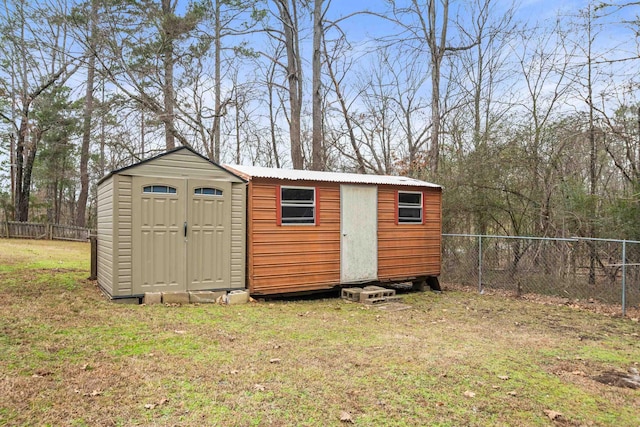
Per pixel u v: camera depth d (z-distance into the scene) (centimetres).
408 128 2042
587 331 670
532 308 854
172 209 760
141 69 1597
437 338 598
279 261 853
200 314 679
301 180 875
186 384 393
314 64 1712
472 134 1349
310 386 401
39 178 2769
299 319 690
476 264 1226
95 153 2641
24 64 2286
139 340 521
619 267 980
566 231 1091
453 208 1276
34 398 347
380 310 805
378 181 994
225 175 812
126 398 358
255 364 455
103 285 805
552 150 1139
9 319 576
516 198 1239
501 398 391
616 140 1035
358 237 957
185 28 1620
